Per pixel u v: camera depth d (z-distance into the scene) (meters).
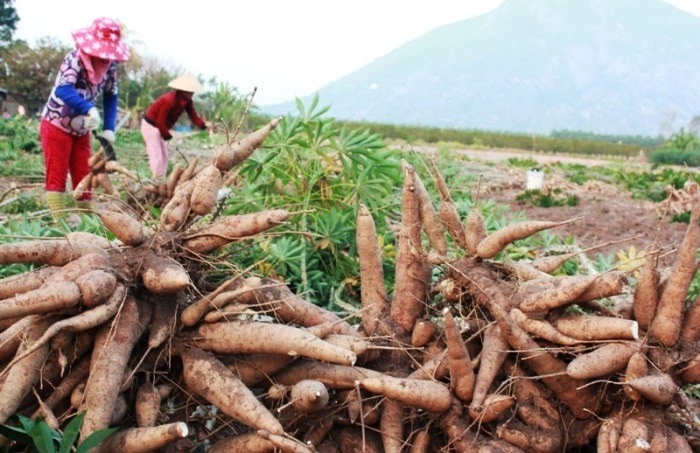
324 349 2.69
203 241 2.99
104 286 2.61
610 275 2.71
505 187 18.66
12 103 36.25
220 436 3.02
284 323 3.11
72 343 2.63
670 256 7.52
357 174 5.27
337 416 2.83
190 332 2.86
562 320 2.81
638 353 2.61
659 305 2.71
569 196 15.86
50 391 2.68
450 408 2.75
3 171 12.10
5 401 2.43
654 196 18.58
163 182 5.60
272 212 2.97
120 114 24.47
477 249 3.03
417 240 3.07
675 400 2.70
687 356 2.70
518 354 2.80
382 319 3.09
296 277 4.47
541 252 5.45
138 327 2.71
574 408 2.80
